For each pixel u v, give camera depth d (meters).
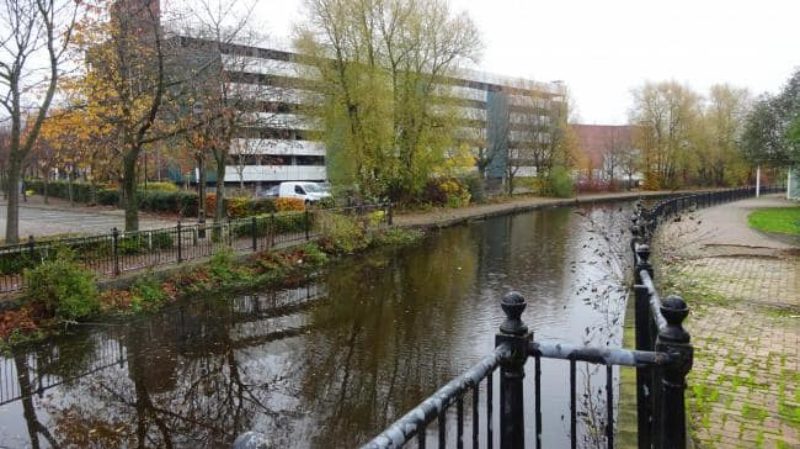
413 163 31.45
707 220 25.58
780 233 20.61
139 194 29.14
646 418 3.92
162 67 13.88
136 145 14.66
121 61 14.19
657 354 2.54
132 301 11.77
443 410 2.15
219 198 18.89
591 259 18.06
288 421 7.07
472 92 47.09
